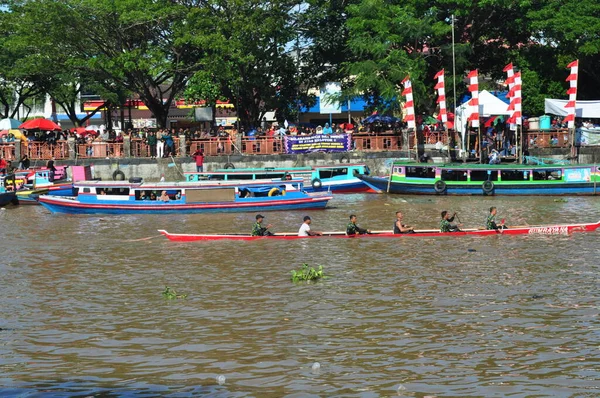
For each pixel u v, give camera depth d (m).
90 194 48.41
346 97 66.00
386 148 62.75
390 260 31.48
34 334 22.53
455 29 68.00
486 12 67.12
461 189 54.41
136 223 44.19
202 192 48.03
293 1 68.44
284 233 37.06
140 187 48.12
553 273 28.66
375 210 47.81
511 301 24.89
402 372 18.94
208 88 75.62
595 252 32.25
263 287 27.53
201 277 29.41
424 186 54.78
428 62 68.75
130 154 63.59
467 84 71.12
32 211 50.84
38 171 58.06
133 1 63.19
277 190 48.56
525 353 20.03
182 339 21.81
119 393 18.00
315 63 74.31
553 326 22.17
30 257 34.19
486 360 19.61
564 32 63.44
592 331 21.62
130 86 69.50
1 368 19.75
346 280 28.25
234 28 64.69
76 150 63.59
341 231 38.81
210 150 63.31
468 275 28.59
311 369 19.25
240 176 56.91
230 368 19.48
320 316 23.72
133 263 32.41
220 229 41.66
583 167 53.41
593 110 61.62
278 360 19.97
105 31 65.62
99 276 30.05
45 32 64.12
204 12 64.50
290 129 66.00
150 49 64.94
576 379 18.27
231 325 23.03
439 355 20.03
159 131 63.94
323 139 62.78
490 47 70.94
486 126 64.81
